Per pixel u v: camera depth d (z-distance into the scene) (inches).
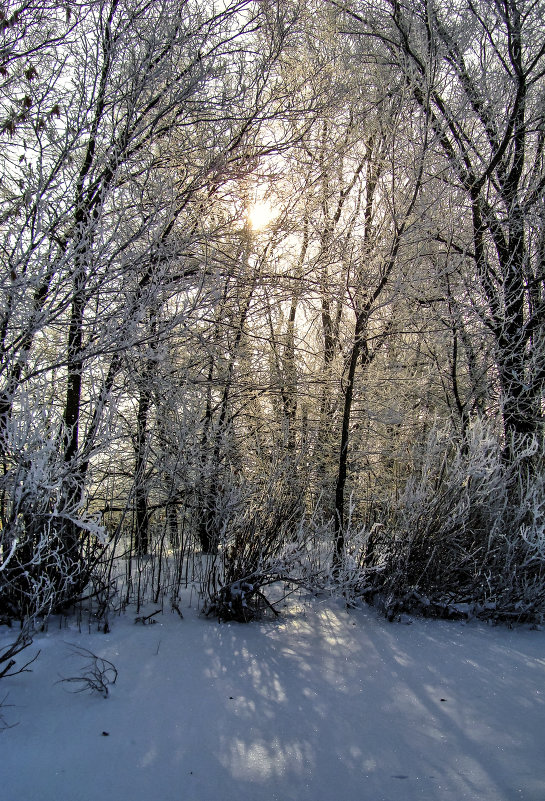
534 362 280.7
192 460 208.5
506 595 208.7
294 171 262.1
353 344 270.2
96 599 191.9
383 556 211.5
